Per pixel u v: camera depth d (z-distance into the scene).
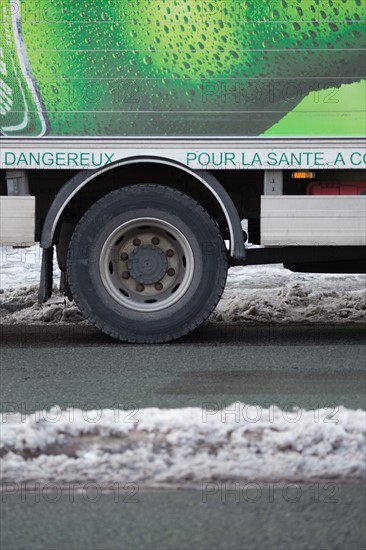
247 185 9.57
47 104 9.20
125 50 9.19
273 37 9.19
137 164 9.37
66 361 8.16
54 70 9.19
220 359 8.20
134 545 3.98
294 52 9.21
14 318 11.06
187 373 7.52
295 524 4.19
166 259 9.32
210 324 10.68
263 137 9.22
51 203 9.60
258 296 11.75
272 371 7.58
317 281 14.32
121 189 9.22
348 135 9.24
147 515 4.29
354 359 8.16
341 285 13.81
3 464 4.83
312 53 9.21
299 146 9.23
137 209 9.21
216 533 4.10
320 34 9.20
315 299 11.67
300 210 9.34
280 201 9.34
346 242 9.36
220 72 9.20
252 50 9.21
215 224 9.23
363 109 9.23
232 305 11.34
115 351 8.72
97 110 9.20
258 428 5.18
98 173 9.23
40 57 9.18
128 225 9.23
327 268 10.14
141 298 9.35
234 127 9.23
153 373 7.54
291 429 5.14
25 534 4.11
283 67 9.22
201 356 8.37
